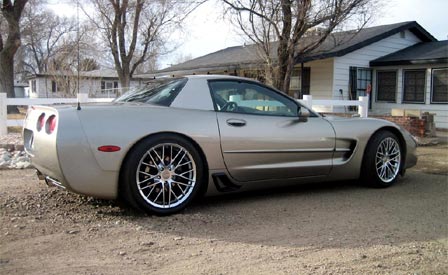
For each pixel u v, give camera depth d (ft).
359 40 48.55
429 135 37.52
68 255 9.83
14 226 11.52
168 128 12.69
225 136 13.61
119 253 10.02
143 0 69.00
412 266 9.63
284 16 34.68
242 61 51.29
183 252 10.20
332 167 15.92
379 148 16.94
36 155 12.71
